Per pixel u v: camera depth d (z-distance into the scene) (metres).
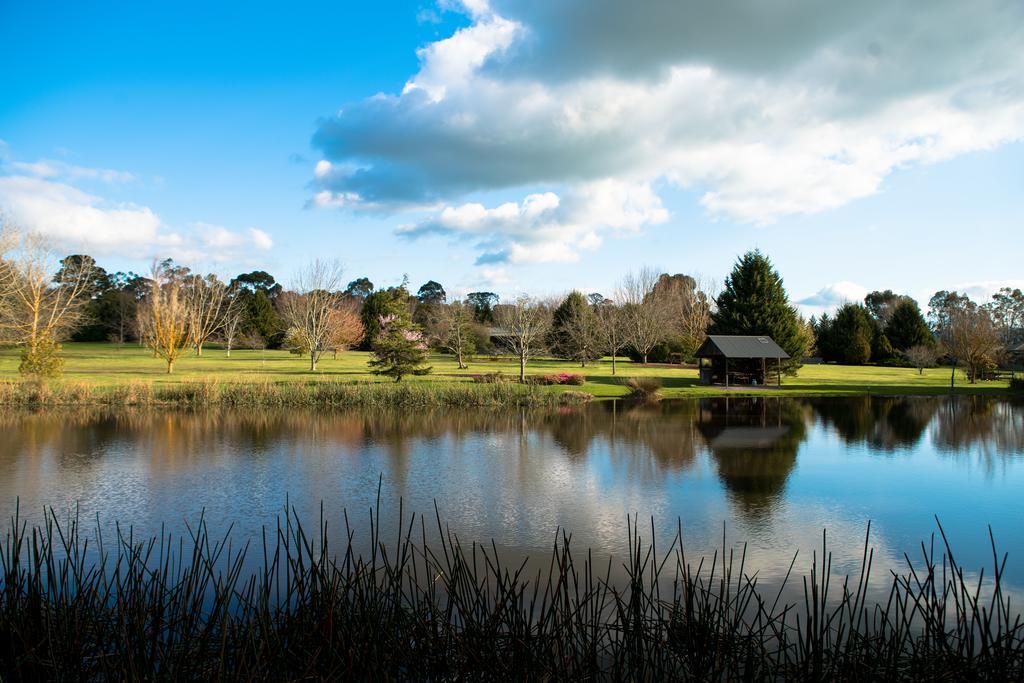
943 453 15.32
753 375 37.22
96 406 23.81
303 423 20.34
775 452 15.42
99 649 4.20
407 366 31.55
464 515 9.85
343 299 73.44
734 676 4.05
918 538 8.77
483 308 79.12
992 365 38.75
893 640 4.08
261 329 68.81
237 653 3.95
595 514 9.91
